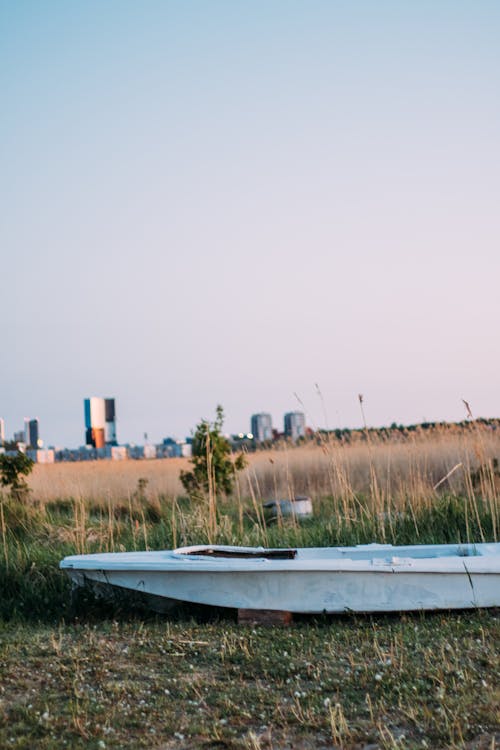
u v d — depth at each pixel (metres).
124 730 4.61
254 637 6.42
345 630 6.53
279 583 6.89
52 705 4.96
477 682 5.12
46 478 19.47
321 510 14.38
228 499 16.39
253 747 4.32
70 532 10.65
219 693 5.15
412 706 4.79
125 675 5.52
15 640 6.42
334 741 4.39
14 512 12.38
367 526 10.36
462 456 16.08
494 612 6.91
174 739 4.48
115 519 14.02
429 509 10.65
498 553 7.91
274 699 5.02
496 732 4.40
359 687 5.17
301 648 6.08
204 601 6.97
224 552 8.16
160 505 14.92
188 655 6.02
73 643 6.37
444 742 4.31
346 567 6.84
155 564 7.01
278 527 11.21
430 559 7.20
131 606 7.26
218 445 15.98
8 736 4.51
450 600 6.89
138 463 28.98
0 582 8.22
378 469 16.62
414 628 6.49
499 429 17.33
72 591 7.38
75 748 4.33
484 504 10.86
